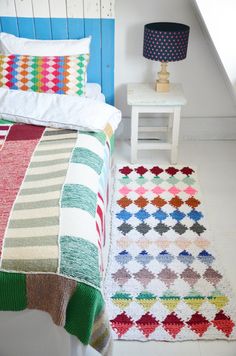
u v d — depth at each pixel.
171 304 1.68
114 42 2.56
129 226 2.13
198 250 1.97
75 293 1.17
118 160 2.72
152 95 2.50
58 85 2.26
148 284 1.78
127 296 1.72
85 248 1.26
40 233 1.28
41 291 1.18
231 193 2.39
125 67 2.74
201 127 2.97
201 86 2.81
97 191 1.60
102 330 1.24
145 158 2.75
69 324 1.21
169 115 2.70
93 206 1.48
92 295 1.16
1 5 2.41
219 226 2.13
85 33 2.51
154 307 1.67
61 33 2.51
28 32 2.51
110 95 2.73
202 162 2.71
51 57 2.31
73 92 2.27
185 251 1.96
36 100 2.07
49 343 1.31
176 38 2.28
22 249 1.22
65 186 1.51
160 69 2.73
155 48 2.33
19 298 1.20
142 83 2.73
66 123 1.95
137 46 2.67
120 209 2.25
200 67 2.73
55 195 1.46
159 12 2.55
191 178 2.52
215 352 1.50
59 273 1.17
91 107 2.04
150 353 1.50
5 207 1.40
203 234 2.07
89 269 1.20
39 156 1.73
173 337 1.55
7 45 2.42
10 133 1.94
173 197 2.35
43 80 2.25
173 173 2.57
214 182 2.49
